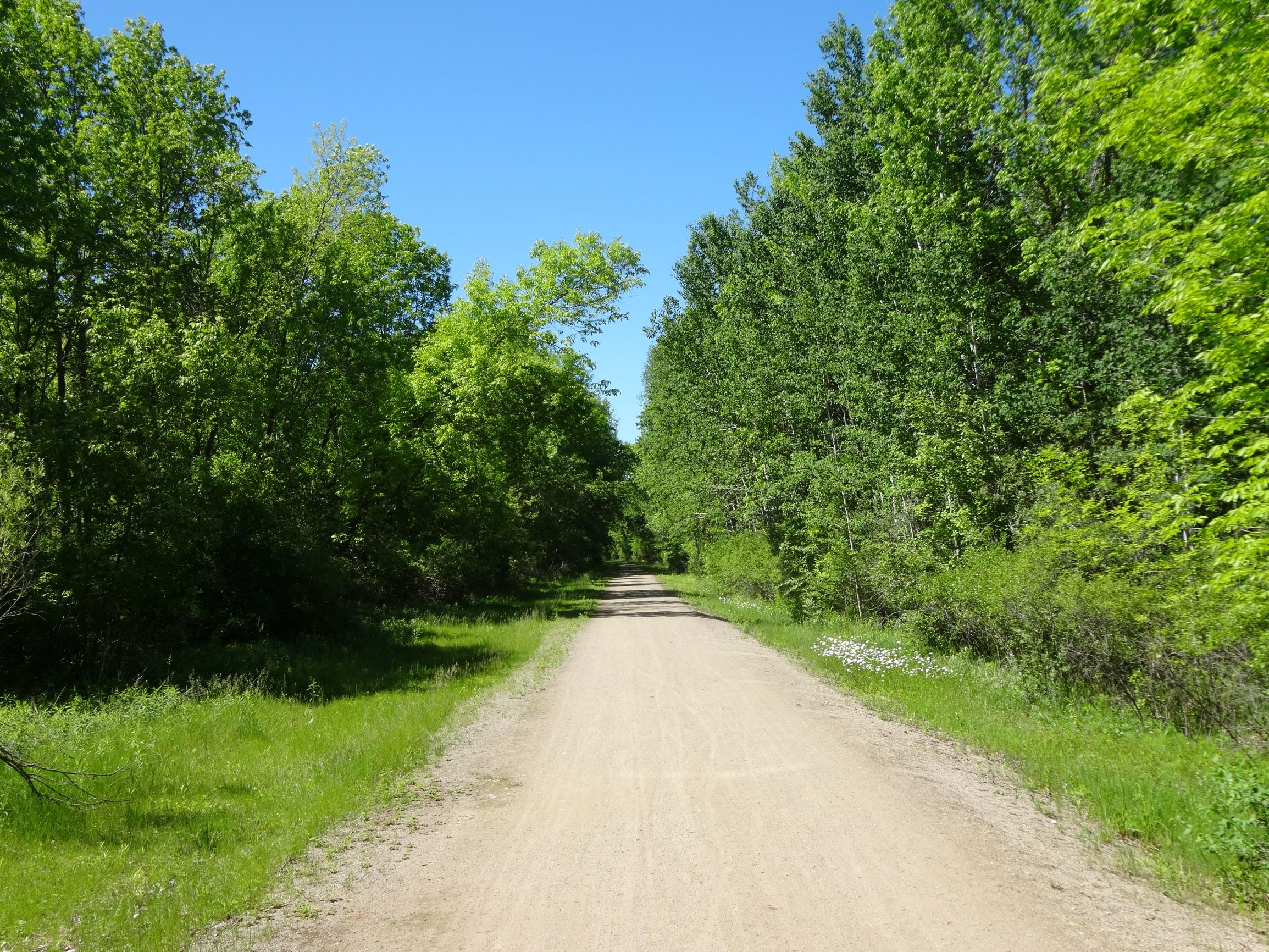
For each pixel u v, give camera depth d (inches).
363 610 965.8
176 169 745.6
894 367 801.6
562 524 1781.5
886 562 694.5
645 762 312.8
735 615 1015.0
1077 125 562.6
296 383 881.5
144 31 743.7
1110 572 372.5
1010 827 233.1
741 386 1133.7
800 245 1053.8
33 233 580.4
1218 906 180.9
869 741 337.7
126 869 218.7
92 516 542.3
